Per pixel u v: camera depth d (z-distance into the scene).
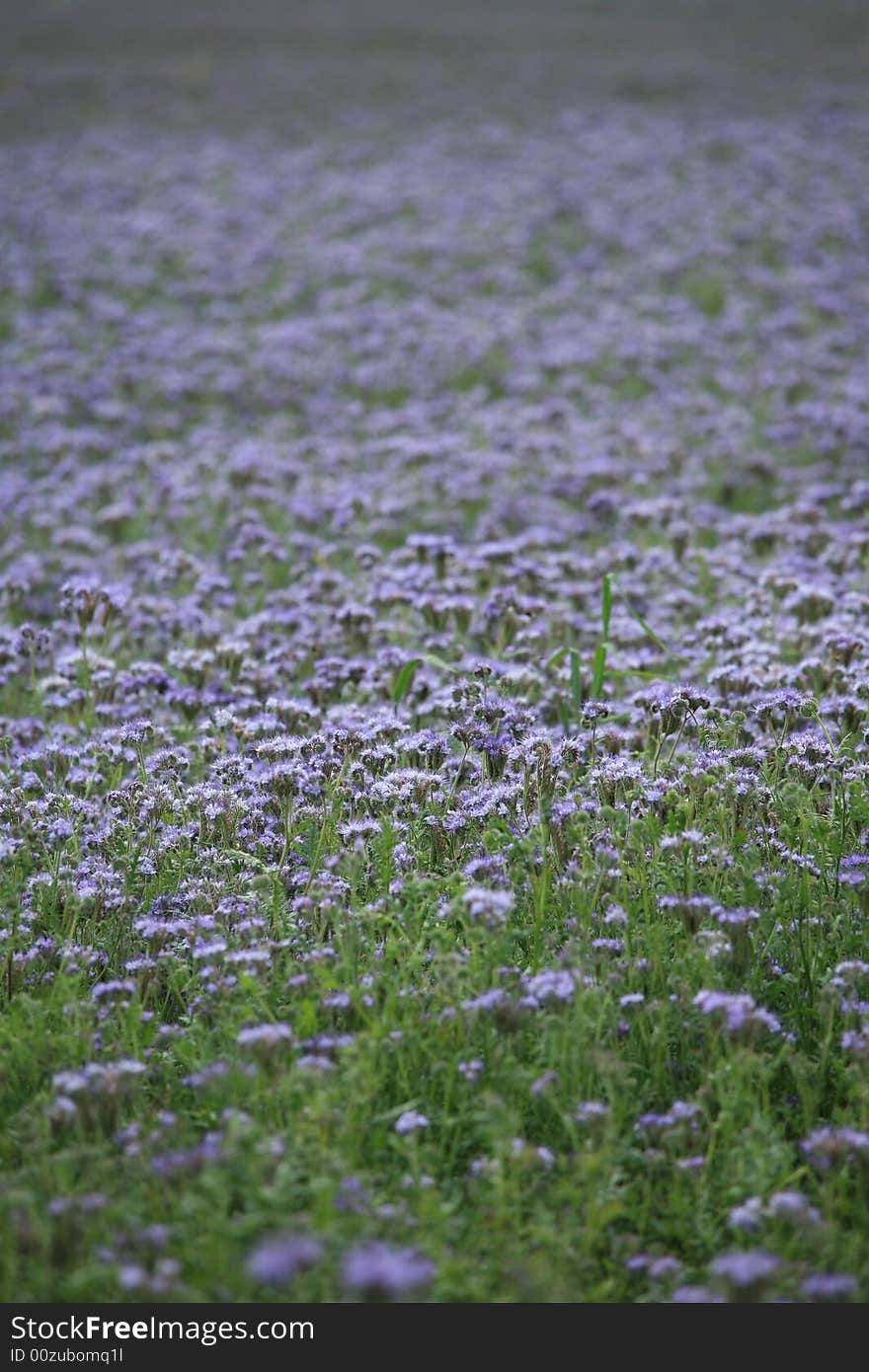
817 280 21.27
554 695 8.05
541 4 55.69
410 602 9.16
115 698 8.45
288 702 7.71
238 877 6.04
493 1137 4.51
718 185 27.78
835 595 9.65
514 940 5.32
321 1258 3.88
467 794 6.52
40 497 13.48
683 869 5.69
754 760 6.53
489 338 18.94
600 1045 4.99
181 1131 4.67
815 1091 4.79
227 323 20.89
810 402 15.98
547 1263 4.05
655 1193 4.56
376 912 5.52
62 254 23.89
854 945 5.43
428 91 38.66
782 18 50.62
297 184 29.16
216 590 10.27
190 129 34.34
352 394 17.67
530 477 13.91
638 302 20.94
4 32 47.31
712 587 10.57
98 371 18.16
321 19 52.03
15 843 6.19
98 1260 4.02
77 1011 4.99
